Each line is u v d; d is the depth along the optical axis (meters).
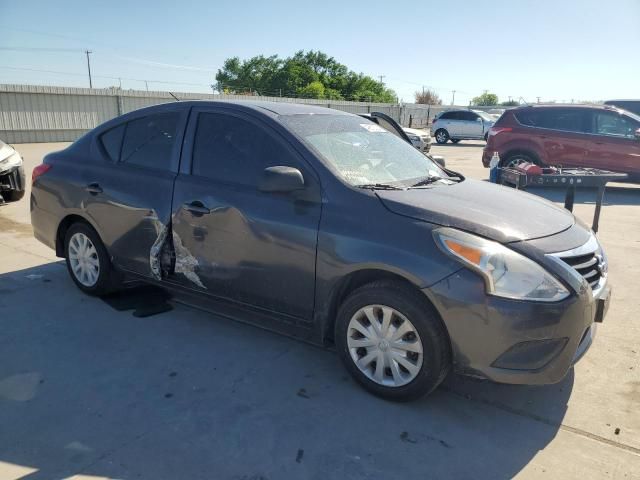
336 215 3.12
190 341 3.83
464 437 2.80
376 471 2.52
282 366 3.50
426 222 2.92
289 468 2.53
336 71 75.88
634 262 5.87
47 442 2.67
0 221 7.39
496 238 2.81
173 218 3.82
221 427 2.83
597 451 2.70
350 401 3.10
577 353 2.92
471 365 2.81
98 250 4.42
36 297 4.60
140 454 2.60
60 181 4.57
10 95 22.47
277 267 3.35
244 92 73.25
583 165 10.74
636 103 16.14
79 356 3.58
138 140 4.22
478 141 31.55
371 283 3.05
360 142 3.78
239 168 3.60
